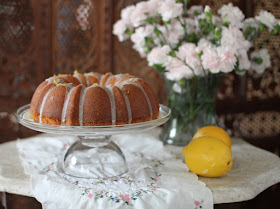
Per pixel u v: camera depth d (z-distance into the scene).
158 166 0.90
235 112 1.42
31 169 0.87
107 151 0.87
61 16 1.49
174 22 1.05
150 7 1.01
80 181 0.81
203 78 1.02
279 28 1.02
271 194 0.91
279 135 1.48
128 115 0.81
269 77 1.43
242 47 0.99
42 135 1.16
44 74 1.51
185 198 0.76
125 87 0.83
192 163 0.83
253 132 1.46
